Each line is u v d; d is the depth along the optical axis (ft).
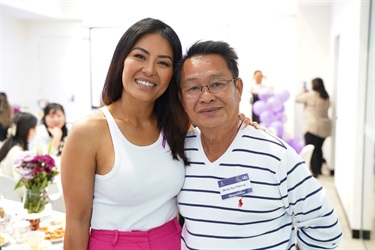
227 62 4.17
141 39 4.23
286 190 4.11
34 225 6.76
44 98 26.89
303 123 21.42
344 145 14.47
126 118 4.48
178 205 4.65
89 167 4.19
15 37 25.61
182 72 4.28
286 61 23.63
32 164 6.73
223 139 4.27
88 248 4.39
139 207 4.40
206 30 23.95
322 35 21.62
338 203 15.29
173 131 4.57
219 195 4.21
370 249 10.73
